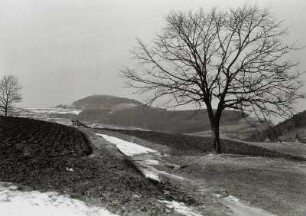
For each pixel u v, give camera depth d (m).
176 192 18.12
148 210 13.55
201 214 15.02
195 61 29.73
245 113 29.27
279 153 45.69
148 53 30.64
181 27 30.14
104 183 15.30
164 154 31.31
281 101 28.30
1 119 36.69
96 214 11.97
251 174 23.00
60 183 14.18
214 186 20.45
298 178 22.25
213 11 30.59
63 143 24.77
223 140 52.50
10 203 11.22
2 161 16.42
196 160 27.86
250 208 16.97
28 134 26.83
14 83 76.50
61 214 11.29
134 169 20.77
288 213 16.30
